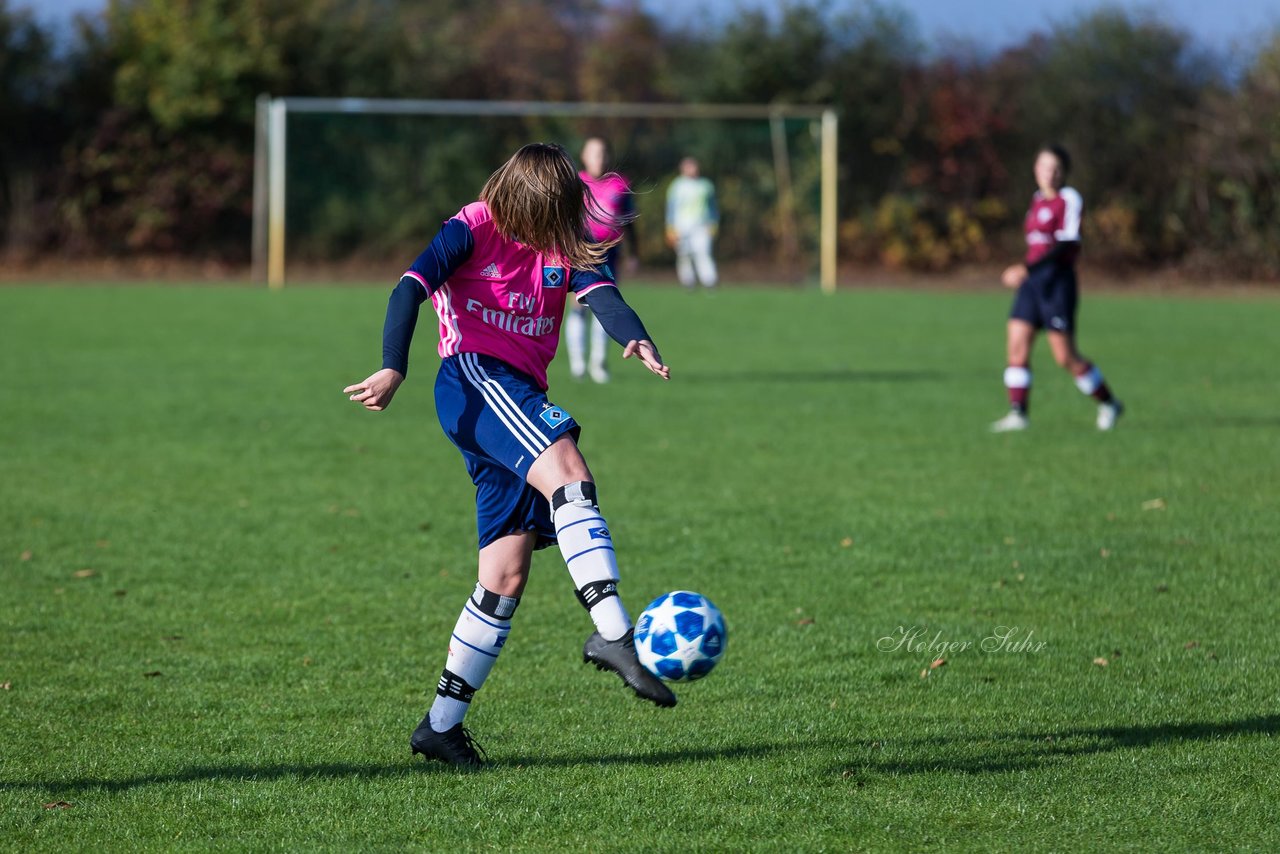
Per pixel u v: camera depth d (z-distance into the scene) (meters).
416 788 13.62
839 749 14.74
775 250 115.31
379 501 28.77
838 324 73.94
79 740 14.99
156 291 91.06
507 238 13.87
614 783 13.75
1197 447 35.78
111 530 25.88
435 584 22.19
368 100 115.38
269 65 109.88
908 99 120.00
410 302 13.34
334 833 12.50
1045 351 60.66
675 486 30.47
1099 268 114.56
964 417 41.25
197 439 36.34
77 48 109.75
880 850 12.10
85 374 49.22
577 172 13.88
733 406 43.38
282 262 99.00
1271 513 27.61
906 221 119.06
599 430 38.44
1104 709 16.06
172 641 18.89
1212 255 111.69
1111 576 22.59
